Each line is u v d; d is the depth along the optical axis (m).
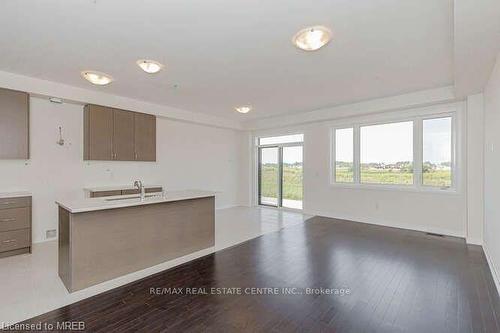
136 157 5.17
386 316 2.20
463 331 2.00
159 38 2.72
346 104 5.59
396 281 2.86
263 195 7.88
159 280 2.90
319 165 6.52
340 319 2.16
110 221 2.89
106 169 5.16
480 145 4.03
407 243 4.22
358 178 5.94
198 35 2.66
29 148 3.98
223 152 7.63
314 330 2.02
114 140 4.84
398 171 5.39
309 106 5.79
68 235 2.64
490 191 3.35
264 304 2.39
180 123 6.51
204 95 4.88
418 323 2.10
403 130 5.32
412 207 5.14
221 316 2.21
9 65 3.42
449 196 4.71
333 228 5.23
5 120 3.67
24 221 3.73
